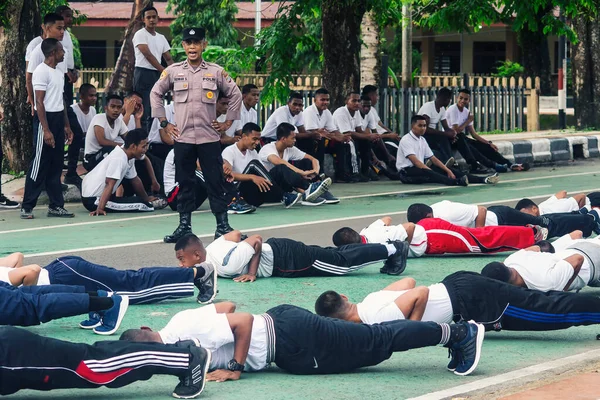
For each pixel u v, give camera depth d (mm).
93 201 13844
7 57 15820
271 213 13680
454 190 16281
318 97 16891
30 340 5477
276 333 6324
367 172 17984
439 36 45000
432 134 18250
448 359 6828
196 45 11141
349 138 17375
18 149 16016
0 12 15773
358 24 19156
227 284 8969
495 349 7074
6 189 15328
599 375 6164
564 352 6996
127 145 13758
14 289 6855
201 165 11258
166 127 11250
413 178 17156
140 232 12070
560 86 28000
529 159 20953
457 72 45312
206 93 11109
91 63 43844
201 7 37594
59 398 5914
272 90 19938
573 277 7926
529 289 7074
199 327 6141
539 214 11375
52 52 12938
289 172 14305
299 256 9219
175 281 8086
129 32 19688
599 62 25625
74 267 7773
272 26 20094
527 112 27000
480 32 44219
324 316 6746
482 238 10117
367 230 9992
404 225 10086
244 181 13992
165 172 14023
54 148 13219
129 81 19688
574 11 20422
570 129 27141
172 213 13867
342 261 9281
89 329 7488
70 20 14844
